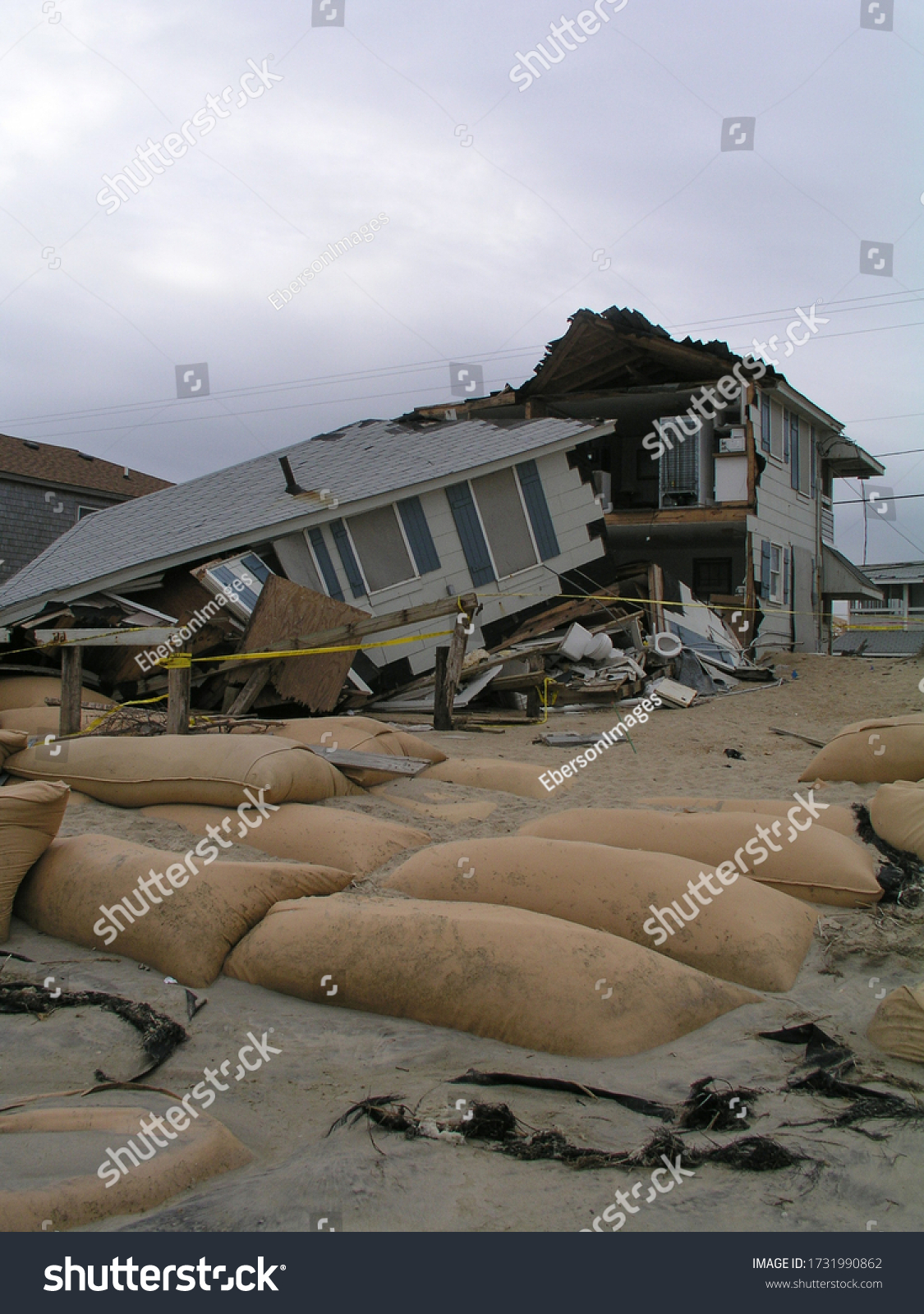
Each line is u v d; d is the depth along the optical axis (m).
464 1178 2.85
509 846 4.97
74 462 26.91
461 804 7.14
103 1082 3.46
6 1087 3.41
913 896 5.01
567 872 4.71
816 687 16.17
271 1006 4.13
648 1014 3.80
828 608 28.09
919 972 4.34
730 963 4.31
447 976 3.94
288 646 10.84
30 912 4.86
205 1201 2.70
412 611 11.09
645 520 21.30
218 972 4.39
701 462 21.34
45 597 13.52
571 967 3.88
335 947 4.17
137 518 19.48
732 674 17.48
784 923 4.55
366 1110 3.21
